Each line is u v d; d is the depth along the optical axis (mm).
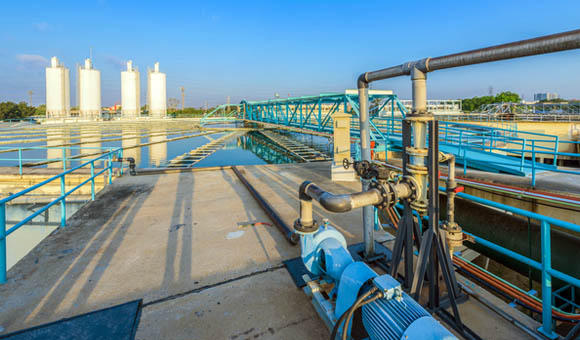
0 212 3141
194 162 18359
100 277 3256
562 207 5672
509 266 5086
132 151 22719
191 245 4078
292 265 3432
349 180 8062
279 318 2586
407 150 2461
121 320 2529
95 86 92062
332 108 16703
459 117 27344
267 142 30094
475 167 9141
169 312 2666
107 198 6445
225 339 2342
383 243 4086
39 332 2377
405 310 1638
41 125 46625
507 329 2379
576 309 4164
